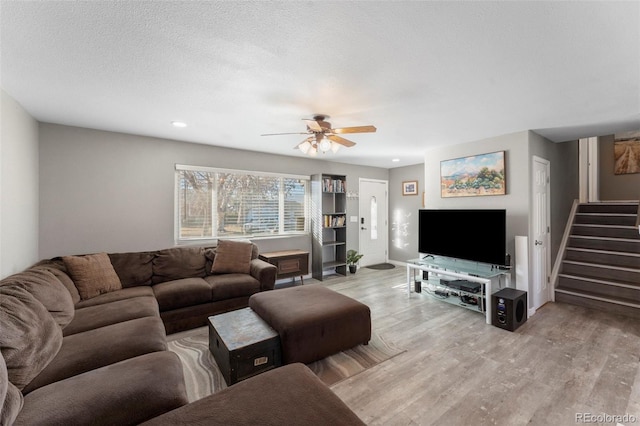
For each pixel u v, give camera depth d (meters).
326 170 5.43
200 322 2.98
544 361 2.30
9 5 1.25
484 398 1.86
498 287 3.46
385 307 3.58
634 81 2.04
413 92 2.24
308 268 4.77
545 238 3.71
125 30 1.45
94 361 1.57
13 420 1.08
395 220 6.36
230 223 4.29
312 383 1.33
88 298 2.62
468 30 1.46
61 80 2.02
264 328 2.24
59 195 3.05
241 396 1.22
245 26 1.42
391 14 1.33
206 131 3.34
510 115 2.80
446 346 2.56
